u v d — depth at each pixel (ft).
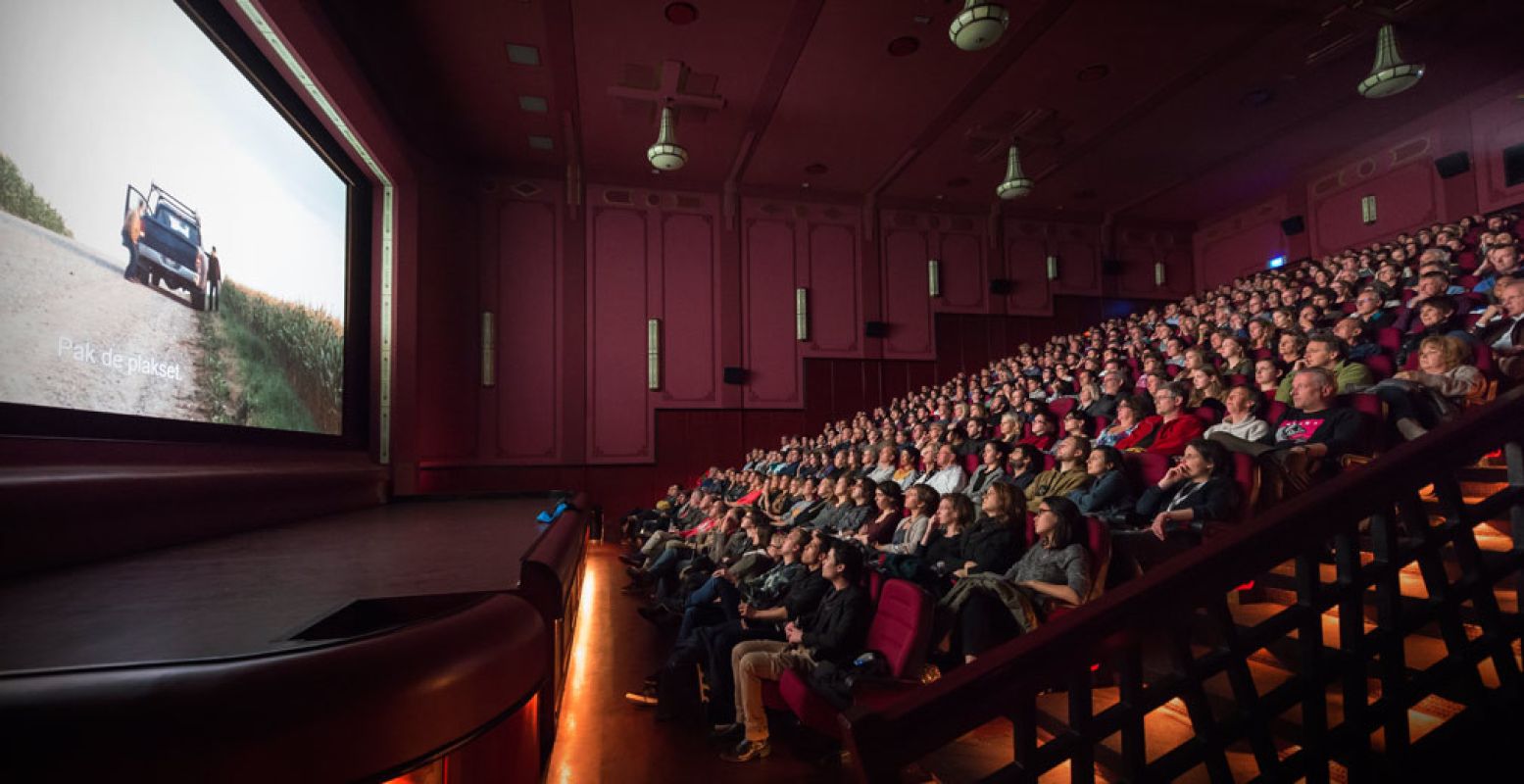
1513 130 17.78
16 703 2.32
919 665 5.44
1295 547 3.22
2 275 5.54
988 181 22.58
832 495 12.08
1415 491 3.43
